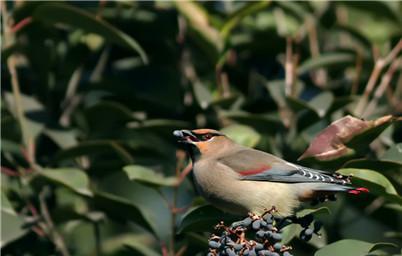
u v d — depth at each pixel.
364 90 12.46
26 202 11.19
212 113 11.94
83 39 12.45
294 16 12.63
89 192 10.16
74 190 10.14
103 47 12.62
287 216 9.53
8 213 10.46
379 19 13.23
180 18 12.55
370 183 8.86
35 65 12.22
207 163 10.00
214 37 11.60
